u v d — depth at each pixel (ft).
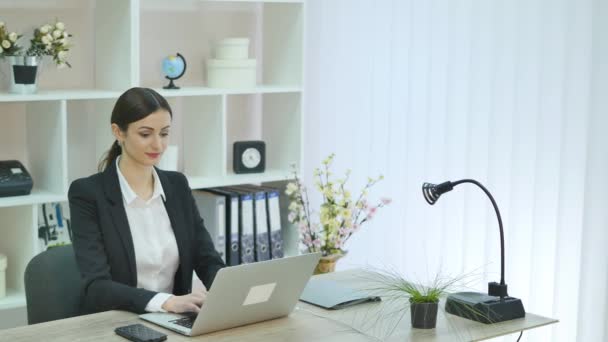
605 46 10.87
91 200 9.00
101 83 12.36
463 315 8.52
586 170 11.12
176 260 9.58
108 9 12.04
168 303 8.23
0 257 11.37
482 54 12.12
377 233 13.78
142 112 8.86
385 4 13.33
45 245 11.91
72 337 7.50
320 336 7.80
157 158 9.05
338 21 13.99
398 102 13.30
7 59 11.07
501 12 11.82
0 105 11.87
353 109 13.93
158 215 9.50
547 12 11.38
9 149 12.03
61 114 11.27
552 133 11.50
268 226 13.41
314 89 14.44
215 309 7.58
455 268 12.69
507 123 11.94
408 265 13.32
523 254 11.91
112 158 9.53
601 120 10.99
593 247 11.20
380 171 13.66
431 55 12.73
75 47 12.38
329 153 14.34
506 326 8.30
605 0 10.80
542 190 11.64
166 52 13.35
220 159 12.94
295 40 13.48
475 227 12.39
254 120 14.51
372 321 8.32
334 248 11.43
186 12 13.48
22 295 11.56
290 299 8.21
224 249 13.05
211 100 12.92
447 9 12.50
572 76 11.23
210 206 13.01
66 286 9.11
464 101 12.44
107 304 8.45
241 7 14.10
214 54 13.73
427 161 12.92
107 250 9.02
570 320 11.49
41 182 11.91
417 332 8.03
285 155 13.93
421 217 13.15
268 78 14.05
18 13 11.84
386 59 13.42
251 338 7.65
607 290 11.13
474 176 12.33
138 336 7.42
